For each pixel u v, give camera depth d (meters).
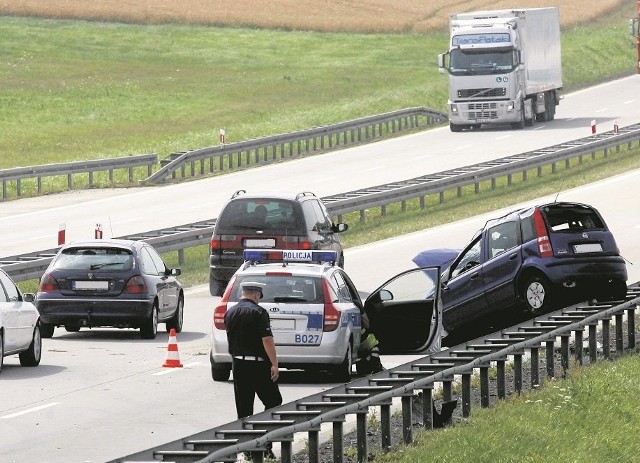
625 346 67.88
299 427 38.41
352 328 59.00
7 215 134.50
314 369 58.25
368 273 99.31
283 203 84.69
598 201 131.75
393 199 127.62
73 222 127.12
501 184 151.75
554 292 65.19
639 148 176.75
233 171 168.38
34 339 64.38
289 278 58.38
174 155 165.12
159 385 58.72
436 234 117.81
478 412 48.56
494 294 66.88
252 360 43.25
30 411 52.06
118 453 43.84
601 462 42.34
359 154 179.25
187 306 88.69
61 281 73.75
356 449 43.28
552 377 57.03
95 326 73.81
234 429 39.00
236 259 84.31
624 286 66.31
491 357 50.97
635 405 51.25
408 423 44.22
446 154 173.00
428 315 59.34
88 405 53.44
